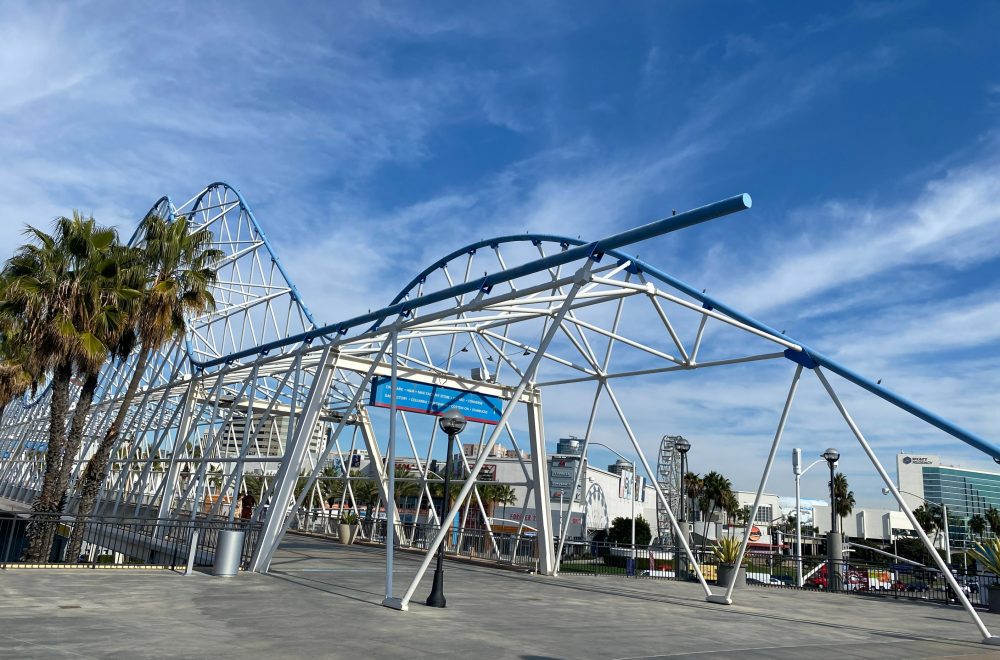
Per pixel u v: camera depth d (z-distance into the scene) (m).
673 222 13.34
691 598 19.42
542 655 9.56
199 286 26.88
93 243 23.61
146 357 25.20
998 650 12.73
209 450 26.97
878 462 15.85
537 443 25.56
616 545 29.02
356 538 35.31
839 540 27.16
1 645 8.24
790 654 10.86
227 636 9.64
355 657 8.70
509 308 21.58
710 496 97.00
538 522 24.62
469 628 11.61
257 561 18.62
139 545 24.00
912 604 22.22
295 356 23.73
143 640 8.98
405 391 23.80
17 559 22.84
